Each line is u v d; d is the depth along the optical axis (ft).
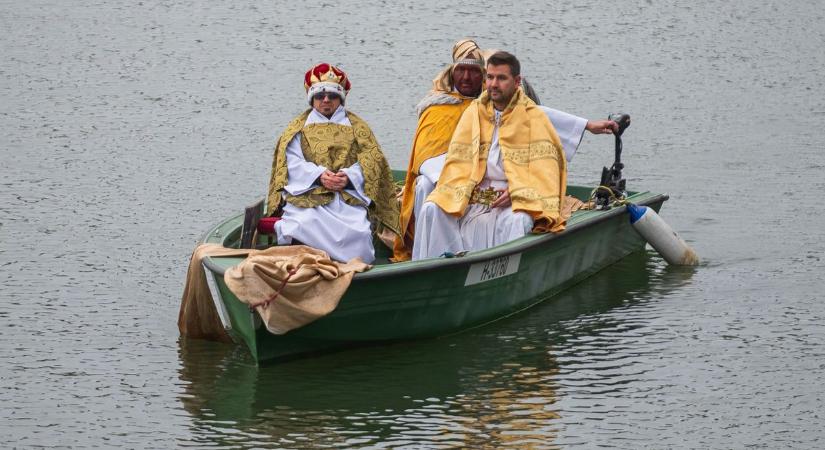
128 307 114.62
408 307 100.37
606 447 84.43
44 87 225.56
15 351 103.04
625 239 128.47
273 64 247.29
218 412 90.38
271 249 98.89
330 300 94.27
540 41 272.31
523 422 88.38
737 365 99.50
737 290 118.62
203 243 104.47
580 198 131.34
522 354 101.60
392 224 111.65
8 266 126.41
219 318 102.89
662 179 166.71
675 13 302.86
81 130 194.29
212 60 250.16
